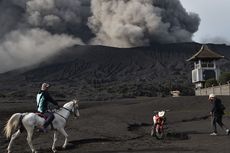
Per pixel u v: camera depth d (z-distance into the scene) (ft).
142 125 88.84
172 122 93.86
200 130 75.61
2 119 102.63
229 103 124.06
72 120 90.89
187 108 119.14
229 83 197.16
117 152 50.42
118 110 114.62
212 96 67.72
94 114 106.73
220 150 49.06
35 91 485.56
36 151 49.85
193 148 52.06
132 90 455.63
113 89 483.92
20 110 143.13
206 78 272.51
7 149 51.34
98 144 59.21
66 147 55.52
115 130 74.49
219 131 72.95
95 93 441.27
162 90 459.32
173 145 56.39
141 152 49.83
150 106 122.42
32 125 49.75
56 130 52.90
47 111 52.13
